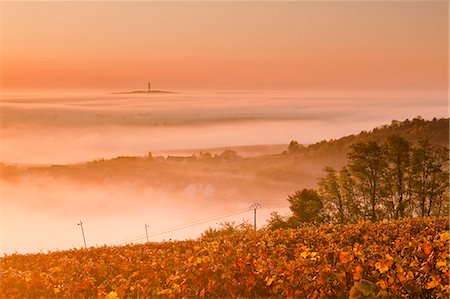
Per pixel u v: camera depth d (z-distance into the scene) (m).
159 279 12.86
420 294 9.38
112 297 11.08
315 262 11.46
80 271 19.20
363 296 8.88
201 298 11.06
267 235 24.08
